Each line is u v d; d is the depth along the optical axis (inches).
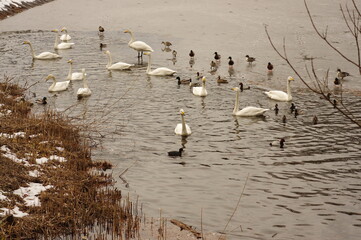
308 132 989.2
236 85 1352.1
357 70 1464.1
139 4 2655.0
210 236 600.7
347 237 601.6
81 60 1628.9
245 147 911.0
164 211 664.4
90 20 2292.1
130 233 596.4
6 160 721.6
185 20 2251.5
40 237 576.7
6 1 2517.2
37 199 653.9
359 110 1117.7
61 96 1237.1
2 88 1205.1
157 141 938.7
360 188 736.3
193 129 1009.5
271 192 725.3
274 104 1190.3
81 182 722.8
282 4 2679.6
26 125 899.4
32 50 1616.6
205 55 1691.7
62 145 861.2
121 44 1870.1
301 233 610.9
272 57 1637.6
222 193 722.8
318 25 2139.5
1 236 547.5
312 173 790.5
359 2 2687.0
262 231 615.2
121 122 1043.3
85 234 589.9
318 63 1547.7
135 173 788.0
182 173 792.9
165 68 1465.3
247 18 2295.8
